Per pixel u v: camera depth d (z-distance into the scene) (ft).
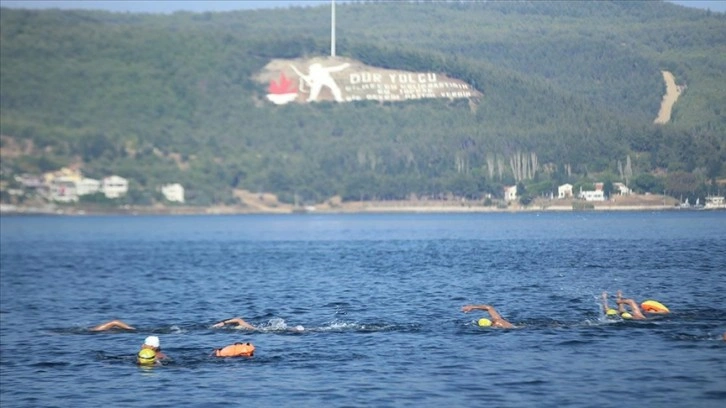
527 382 263.08
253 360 301.22
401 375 275.18
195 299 504.43
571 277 524.11
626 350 299.79
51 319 440.45
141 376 285.43
